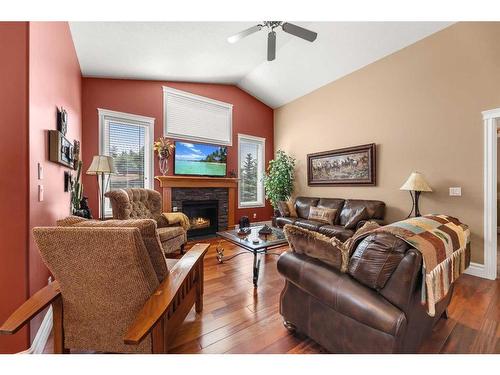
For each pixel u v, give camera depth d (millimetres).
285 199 5430
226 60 4137
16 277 1482
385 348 1184
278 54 4297
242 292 2373
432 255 1232
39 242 1091
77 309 1239
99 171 3150
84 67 3566
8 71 1483
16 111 1495
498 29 2688
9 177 1479
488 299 2234
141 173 4312
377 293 1239
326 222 4164
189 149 4781
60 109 2309
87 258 1105
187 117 4828
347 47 3799
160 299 1137
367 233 1378
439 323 1834
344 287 1309
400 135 3615
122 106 4113
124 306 1197
